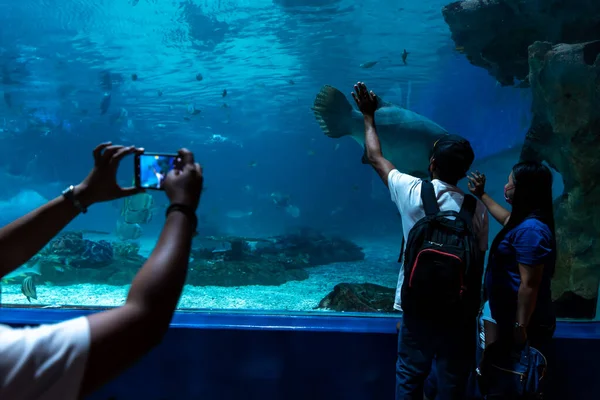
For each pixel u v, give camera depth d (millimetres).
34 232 1215
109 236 19328
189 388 2789
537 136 7309
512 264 2502
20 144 32875
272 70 30031
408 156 7742
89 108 36000
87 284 8867
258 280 9414
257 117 48625
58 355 713
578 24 8203
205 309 3080
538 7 8391
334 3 19328
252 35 23141
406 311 2426
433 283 2289
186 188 963
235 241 11320
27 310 2850
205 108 43188
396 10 20109
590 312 5926
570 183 6832
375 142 2801
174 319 2838
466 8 9227
